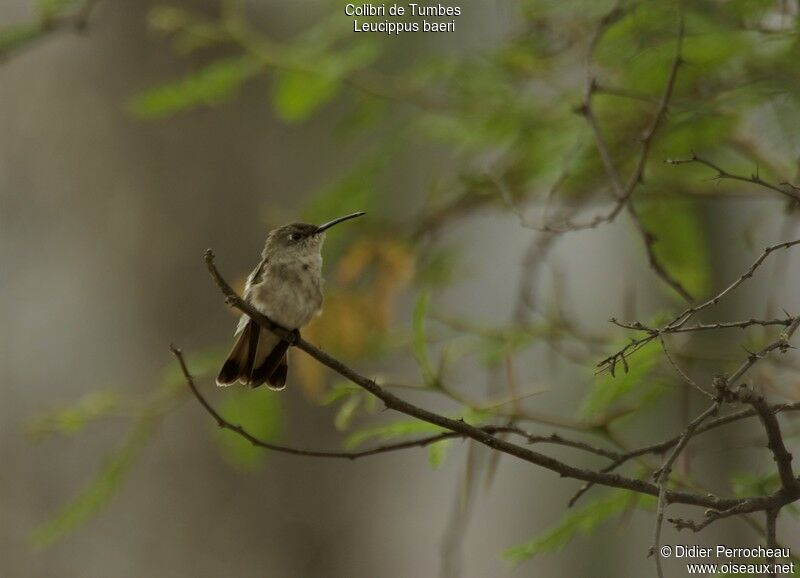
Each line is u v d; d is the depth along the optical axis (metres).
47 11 10.07
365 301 10.88
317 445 15.87
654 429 12.63
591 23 9.82
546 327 10.27
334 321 10.74
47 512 15.11
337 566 15.70
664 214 10.40
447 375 10.41
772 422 5.94
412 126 10.84
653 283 16.22
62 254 15.68
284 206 15.55
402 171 13.52
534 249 10.40
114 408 10.67
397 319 12.66
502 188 8.80
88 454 15.27
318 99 10.78
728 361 9.52
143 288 15.46
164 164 15.65
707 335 13.86
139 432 10.50
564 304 10.53
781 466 6.06
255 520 15.45
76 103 15.72
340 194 10.94
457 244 12.24
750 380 7.86
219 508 15.34
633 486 6.34
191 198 15.59
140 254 15.52
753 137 9.48
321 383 10.77
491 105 10.66
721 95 8.09
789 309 13.63
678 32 8.05
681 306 10.57
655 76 8.53
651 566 16.64
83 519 10.45
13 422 15.35
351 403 7.73
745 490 7.59
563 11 9.34
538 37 10.38
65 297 15.55
